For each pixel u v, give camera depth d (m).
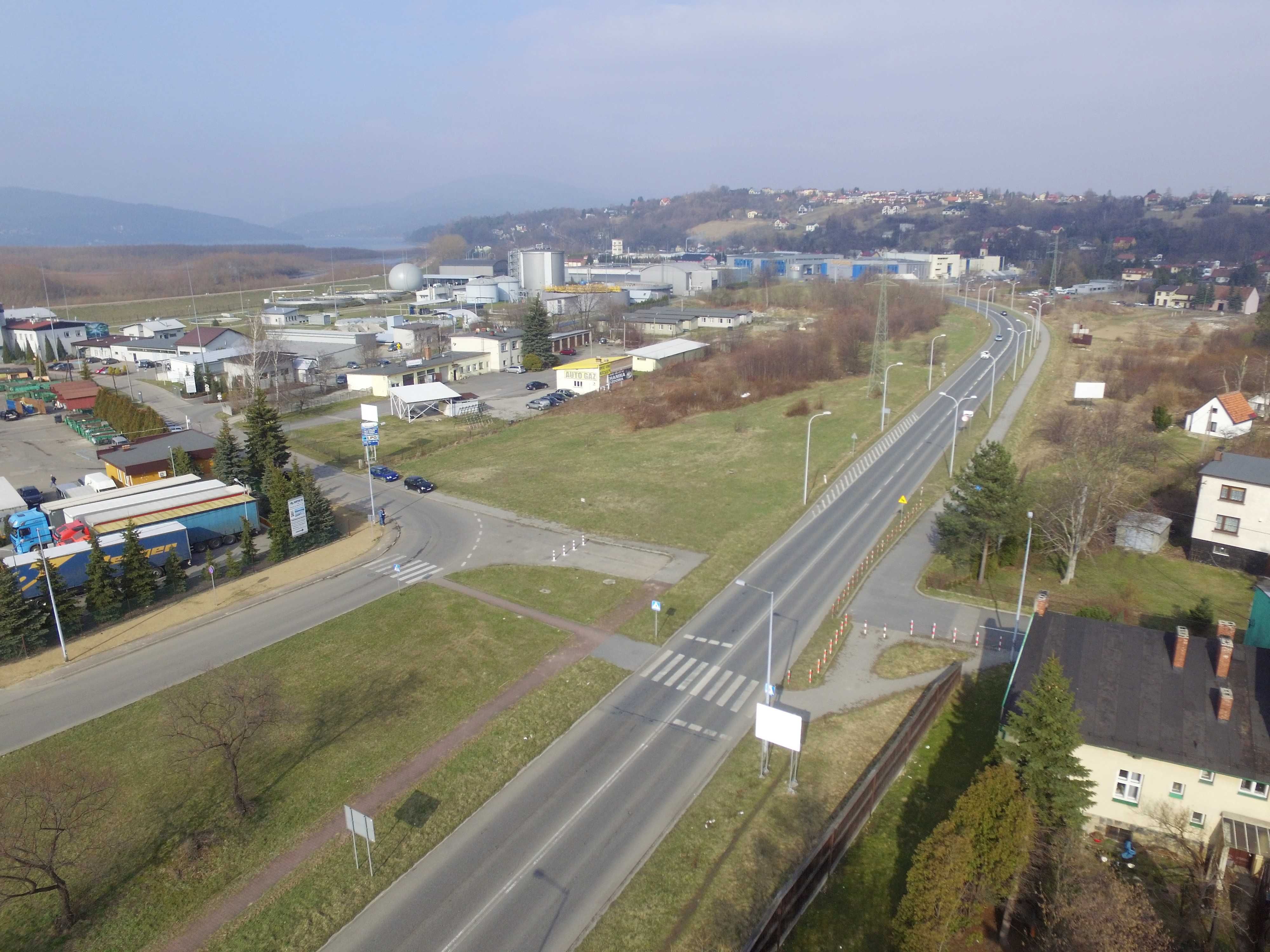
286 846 33.66
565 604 55.56
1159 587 56.28
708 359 144.00
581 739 40.88
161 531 60.62
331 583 59.81
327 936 29.30
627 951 28.73
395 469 88.50
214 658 48.72
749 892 31.30
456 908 30.55
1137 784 33.19
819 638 50.66
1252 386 99.06
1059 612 52.25
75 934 29.47
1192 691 33.62
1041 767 31.45
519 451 94.94
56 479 86.69
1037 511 59.16
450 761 39.00
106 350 161.50
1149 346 129.12
